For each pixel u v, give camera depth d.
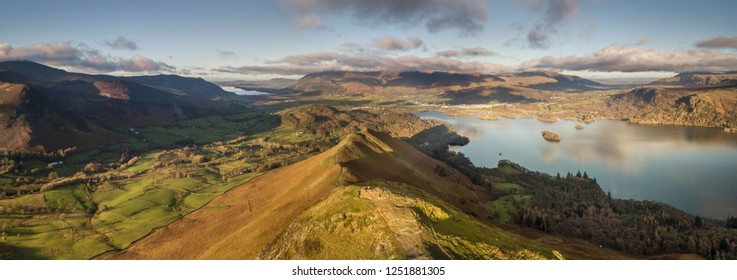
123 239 140.62
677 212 170.00
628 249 132.12
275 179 186.00
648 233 142.62
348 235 74.31
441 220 79.88
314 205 93.81
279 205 126.56
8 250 126.44
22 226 150.00
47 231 146.50
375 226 74.88
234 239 107.50
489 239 75.69
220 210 158.62
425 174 191.38
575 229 149.38
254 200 158.38
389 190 90.50
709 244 127.75
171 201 185.00
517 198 195.50
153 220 159.00
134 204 178.50
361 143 190.50
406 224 74.44
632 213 171.50
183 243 127.31
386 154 193.88
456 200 166.50
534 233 141.62
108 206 179.12
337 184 131.75
